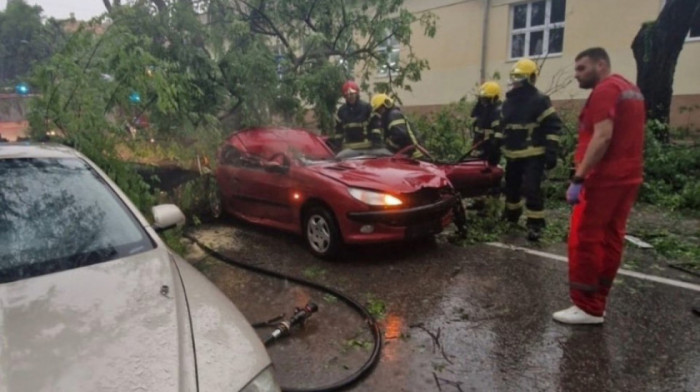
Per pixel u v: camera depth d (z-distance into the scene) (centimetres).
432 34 952
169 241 513
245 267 489
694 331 346
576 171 344
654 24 932
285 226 557
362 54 913
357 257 521
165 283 224
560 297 409
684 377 292
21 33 1556
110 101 511
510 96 572
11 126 773
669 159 809
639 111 331
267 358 197
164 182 635
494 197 641
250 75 721
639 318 367
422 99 1717
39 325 186
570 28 1359
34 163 290
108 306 201
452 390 286
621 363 308
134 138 556
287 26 877
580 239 346
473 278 455
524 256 514
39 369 163
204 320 205
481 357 320
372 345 338
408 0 1703
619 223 346
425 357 321
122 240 260
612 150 329
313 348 336
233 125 753
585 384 288
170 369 170
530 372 302
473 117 684
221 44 756
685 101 1211
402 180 494
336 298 416
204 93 693
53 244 246
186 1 711
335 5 858
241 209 619
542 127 554
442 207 502
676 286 427
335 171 518
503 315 378
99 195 283
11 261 233
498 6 1495
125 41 509
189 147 650
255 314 391
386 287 439
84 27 523
